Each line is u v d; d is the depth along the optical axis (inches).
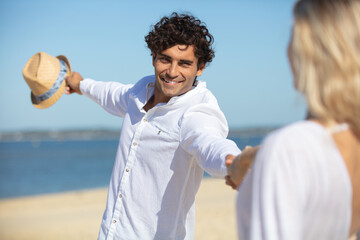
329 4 43.6
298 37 44.9
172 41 92.7
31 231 377.4
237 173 63.1
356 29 42.4
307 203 42.8
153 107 100.1
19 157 2635.3
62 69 132.0
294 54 45.5
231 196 569.9
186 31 92.6
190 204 99.3
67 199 608.7
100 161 2153.1
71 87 132.7
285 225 41.4
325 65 42.8
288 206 41.8
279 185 42.3
